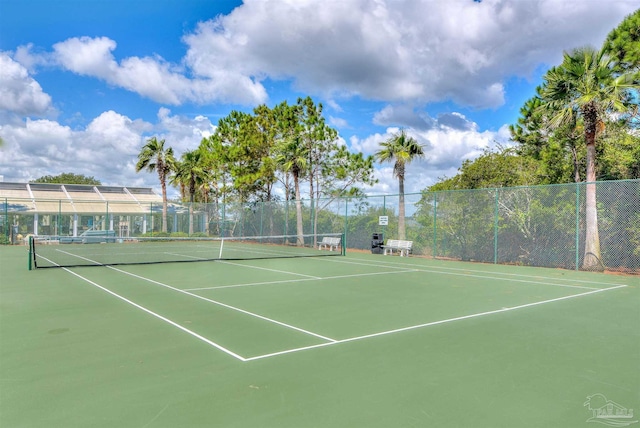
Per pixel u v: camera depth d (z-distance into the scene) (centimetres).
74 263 1819
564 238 1670
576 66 1548
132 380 476
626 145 1773
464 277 1391
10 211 3375
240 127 3431
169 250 2617
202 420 380
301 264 1805
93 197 4106
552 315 818
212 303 930
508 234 1844
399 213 2320
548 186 1650
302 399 425
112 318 784
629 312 849
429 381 474
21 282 1242
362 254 2334
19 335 667
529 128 2208
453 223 2039
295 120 3152
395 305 914
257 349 594
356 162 3138
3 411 398
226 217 3628
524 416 389
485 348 600
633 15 1673
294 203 3033
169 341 633
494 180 2208
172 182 3975
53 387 456
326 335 668
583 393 443
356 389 451
